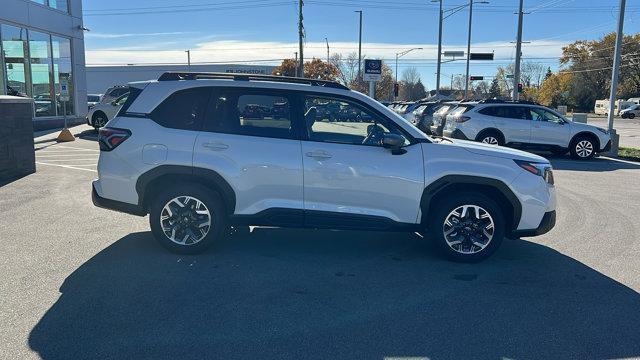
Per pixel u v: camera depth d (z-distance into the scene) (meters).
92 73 79.56
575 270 5.57
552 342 3.93
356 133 5.64
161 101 5.68
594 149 16.42
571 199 9.61
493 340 3.95
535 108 16.41
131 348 3.70
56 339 3.81
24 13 19.88
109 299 4.53
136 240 6.27
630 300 4.77
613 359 3.70
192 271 5.26
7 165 10.09
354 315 4.33
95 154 14.02
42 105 21.55
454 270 5.50
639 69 88.62
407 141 5.66
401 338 3.95
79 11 24.50
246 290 4.80
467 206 5.63
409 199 5.57
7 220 7.09
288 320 4.21
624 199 9.64
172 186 5.64
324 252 5.99
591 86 95.44
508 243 6.58
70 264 5.39
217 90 5.68
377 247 6.24
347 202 5.57
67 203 8.14
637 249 6.38
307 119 5.62
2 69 18.62
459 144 5.79
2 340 3.77
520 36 25.09
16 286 4.77
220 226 5.67
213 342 3.82
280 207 5.57
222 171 5.51
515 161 5.67
